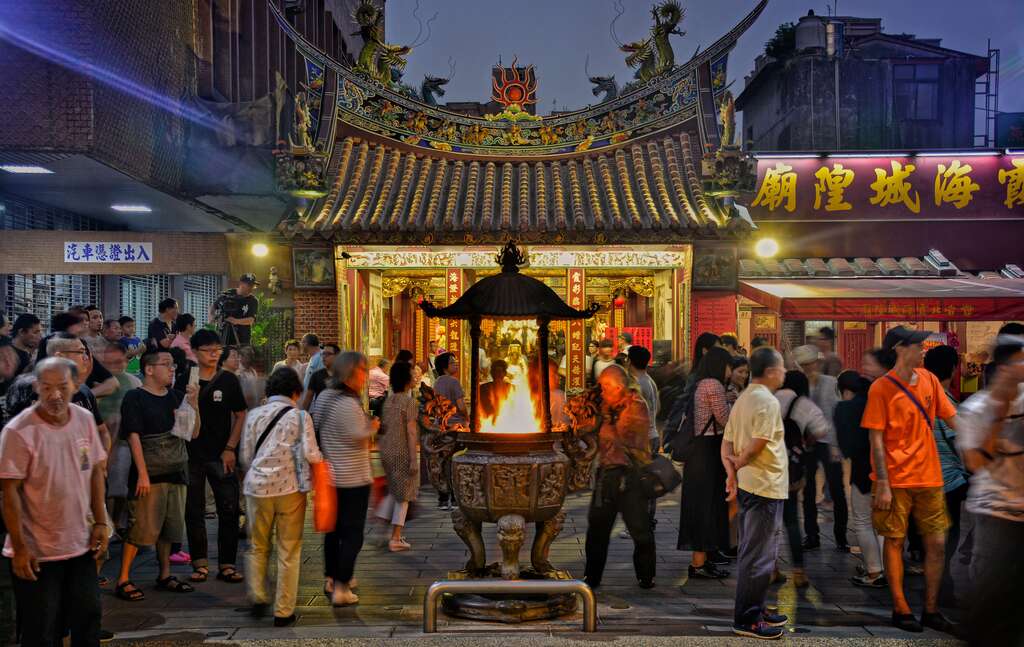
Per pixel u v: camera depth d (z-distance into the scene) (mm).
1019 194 20172
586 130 18453
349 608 6309
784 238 20359
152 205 16844
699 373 7344
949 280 18312
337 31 28750
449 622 5918
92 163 13156
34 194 15625
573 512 10172
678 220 15305
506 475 6160
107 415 7258
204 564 7160
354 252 15617
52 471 4570
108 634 5449
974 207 20234
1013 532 4328
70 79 12461
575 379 16031
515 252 7047
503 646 4719
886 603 6387
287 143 15828
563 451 6531
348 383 6605
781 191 20375
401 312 19859
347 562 6332
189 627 5812
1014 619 4301
